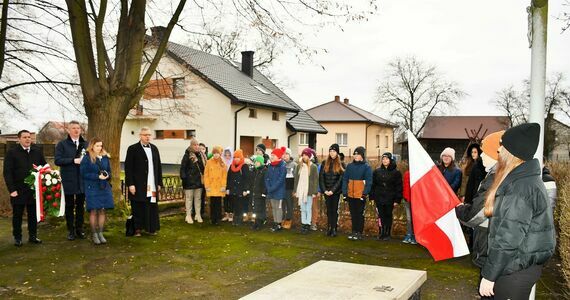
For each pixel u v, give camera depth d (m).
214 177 9.66
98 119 9.23
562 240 5.77
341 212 9.92
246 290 5.48
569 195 6.27
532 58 3.88
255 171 9.81
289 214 9.52
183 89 22.39
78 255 6.93
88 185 7.46
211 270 6.32
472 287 5.69
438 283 5.85
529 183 2.80
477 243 3.34
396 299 2.49
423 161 3.84
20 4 10.27
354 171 8.33
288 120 29.05
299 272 3.06
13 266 6.30
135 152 8.19
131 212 8.36
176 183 12.47
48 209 7.48
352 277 2.92
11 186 7.23
